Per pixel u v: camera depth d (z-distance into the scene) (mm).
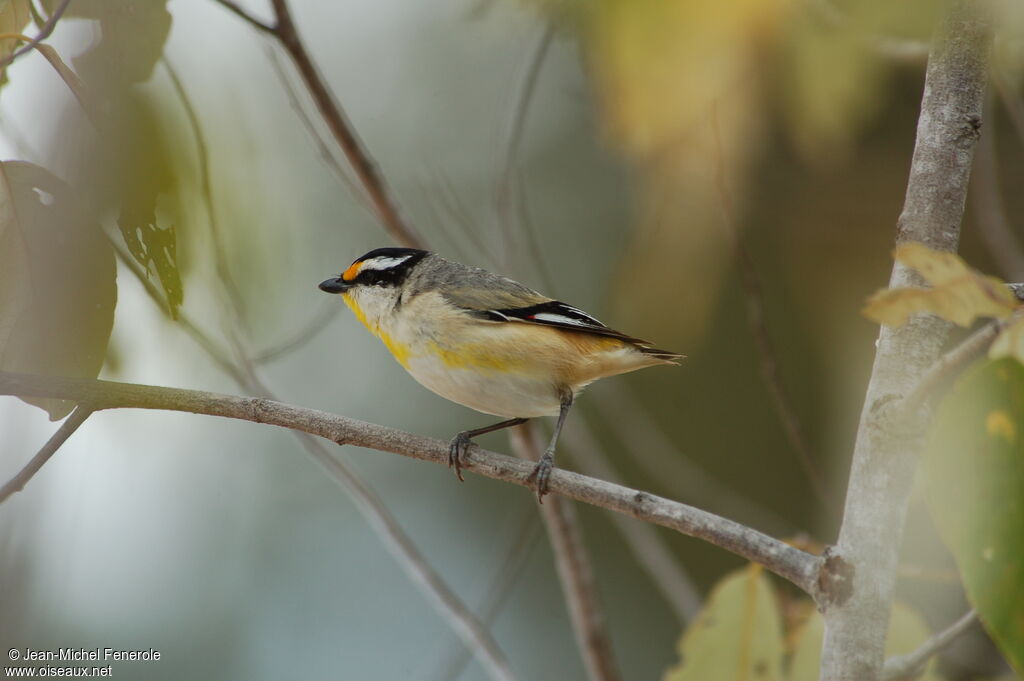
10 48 7004
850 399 14938
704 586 16391
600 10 10289
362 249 15695
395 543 10312
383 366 17141
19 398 6898
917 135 6605
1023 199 14336
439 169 14102
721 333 16344
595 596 11320
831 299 15469
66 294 6598
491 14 12188
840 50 10867
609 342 9766
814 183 15234
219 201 9367
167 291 6859
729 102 11148
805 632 9352
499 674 9812
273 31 9844
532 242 11812
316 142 10953
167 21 6973
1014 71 10742
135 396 7262
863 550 5902
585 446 11711
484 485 17234
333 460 10477
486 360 9547
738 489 16047
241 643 14812
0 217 6492
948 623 11195
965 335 13836
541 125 18078
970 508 5125
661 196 12500
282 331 11680
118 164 6746
